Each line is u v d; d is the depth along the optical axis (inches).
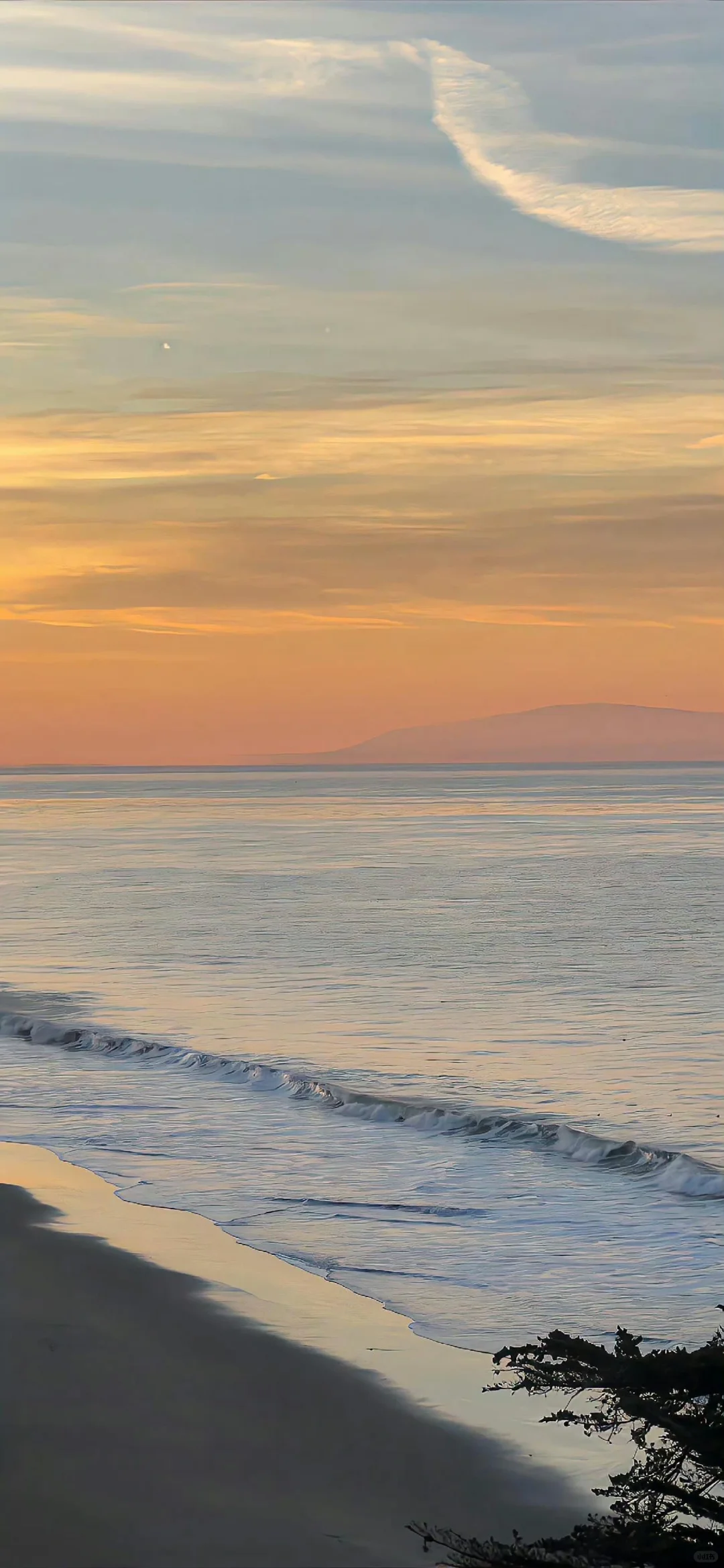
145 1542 265.1
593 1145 671.1
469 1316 429.7
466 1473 308.7
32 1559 256.2
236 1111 760.3
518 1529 280.5
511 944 1615.4
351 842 3666.3
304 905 2089.1
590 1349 275.6
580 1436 331.6
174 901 2142.0
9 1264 461.1
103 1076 864.9
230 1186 593.9
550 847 3454.7
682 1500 265.4
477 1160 653.9
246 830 4347.9
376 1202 573.0
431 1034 1022.4
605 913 1969.7
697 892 2290.8
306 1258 487.8
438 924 1814.7
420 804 6441.9
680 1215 556.7
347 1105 772.0
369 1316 424.2
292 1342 393.1
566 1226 540.4
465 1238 521.7
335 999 1198.3
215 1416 333.4
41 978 1326.3
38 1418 327.0
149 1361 370.9
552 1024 1073.5
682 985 1285.7
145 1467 301.6
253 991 1248.8
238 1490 292.2
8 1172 612.7
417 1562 262.8
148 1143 679.1
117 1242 494.6
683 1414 267.9
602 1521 264.4
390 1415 341.4
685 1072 882.8
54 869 2837.1
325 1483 298.7
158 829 4443.9
